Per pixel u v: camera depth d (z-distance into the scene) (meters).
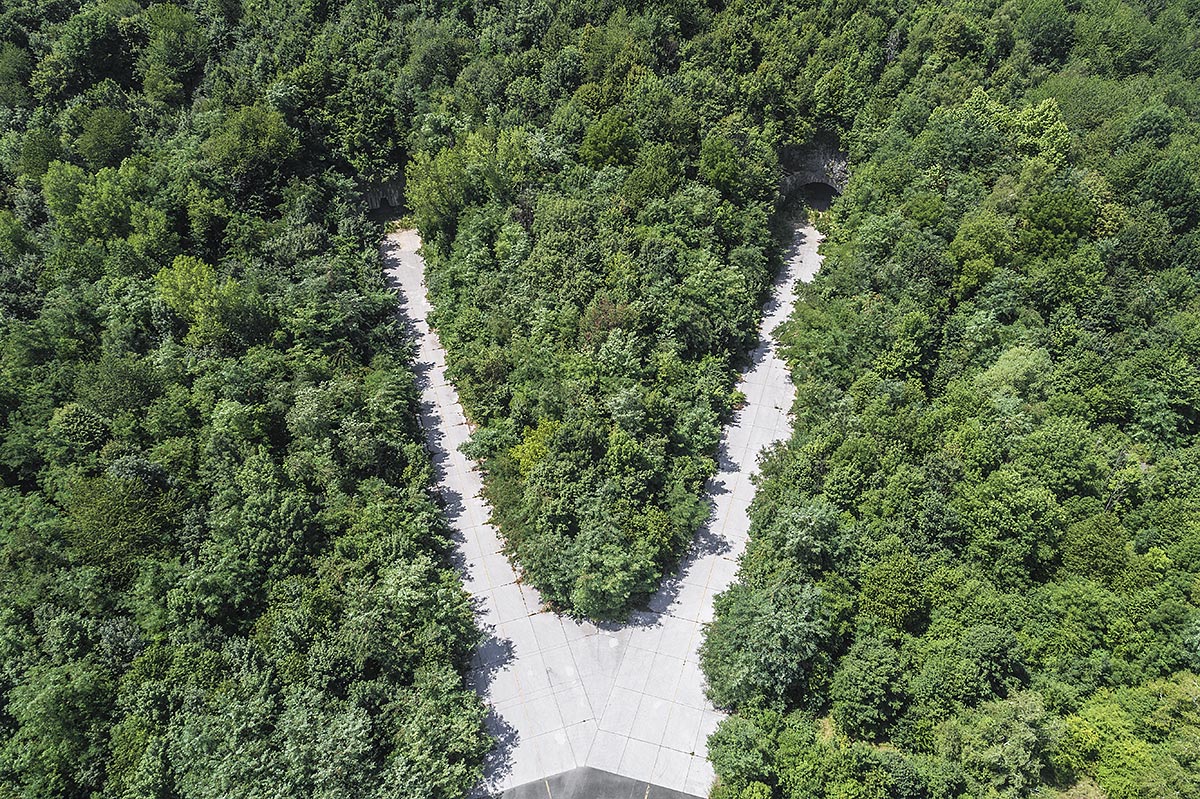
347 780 46.28
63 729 47.66
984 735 48.03
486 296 75.62
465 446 67.19
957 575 56.25
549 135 89.31
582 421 63.12
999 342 72.62
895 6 103.19
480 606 60.44
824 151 99.75
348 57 95.06
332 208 85.75
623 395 64.31
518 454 63.91
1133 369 68.25
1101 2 106.75
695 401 70.75
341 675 51.12
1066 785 49.44
